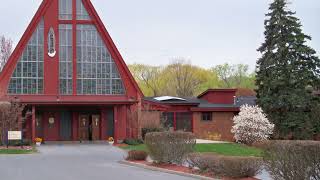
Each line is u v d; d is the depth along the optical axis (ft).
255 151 121.08
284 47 158.51
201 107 182.80
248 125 147.02
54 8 165.99
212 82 360.07
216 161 73.36
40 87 163.53
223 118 184.34
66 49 166.40
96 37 168.14
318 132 155.43
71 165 97.86
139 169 89.45
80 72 166.61
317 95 159.22
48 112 169.68
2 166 96.02
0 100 157.99
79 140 170.60
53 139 169.27
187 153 88.99
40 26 165.17
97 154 125.18
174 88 337.31
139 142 159.63
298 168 53.78
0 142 145.38
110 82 168.04
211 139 180.75
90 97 166.20
